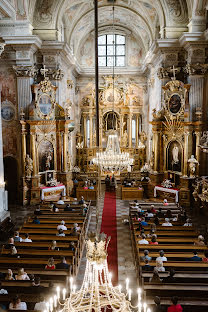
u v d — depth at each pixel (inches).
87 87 1180.5
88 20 1042.1
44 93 789.9
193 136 766.5
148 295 281.4
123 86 1170.6
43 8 804.6
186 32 722.2
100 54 1188.5
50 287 281.4
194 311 257.0
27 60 770.2
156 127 826.2
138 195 833.5
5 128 801.6
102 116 1155.9
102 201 820.0
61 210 620.7
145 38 1091.3
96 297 163.3
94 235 169.2
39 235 442.6
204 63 748.6
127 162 499.2
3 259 357.4
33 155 780.6
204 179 624.4
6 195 636.1
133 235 474.9
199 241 411.8
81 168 1165.7
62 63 894.4
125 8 975.6
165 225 487.8
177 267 342.0
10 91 792.9
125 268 427.5
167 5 788.0
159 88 858.1
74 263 378.3
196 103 760.3
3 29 754.8
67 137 852.6
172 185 807.7
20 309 250.8
